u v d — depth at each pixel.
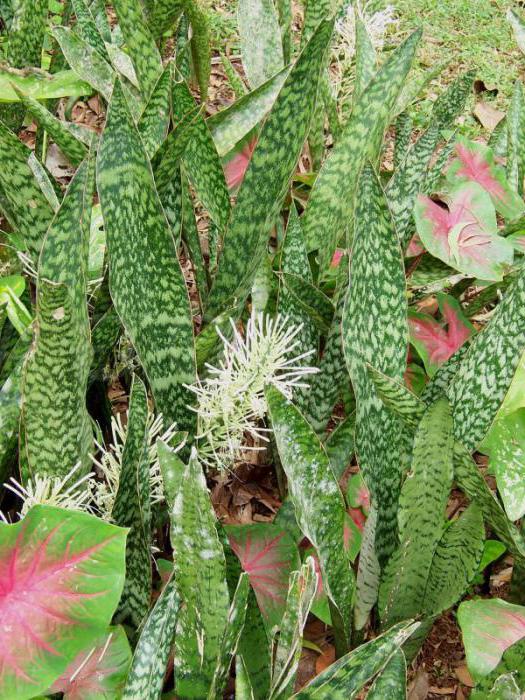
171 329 0.74
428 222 1.05
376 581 0.78
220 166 0.99
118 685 0.62
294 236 0.92
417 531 0.70
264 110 1.09
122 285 0.73
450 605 0.73
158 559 0.83
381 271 0.77
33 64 1.22
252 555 0.81
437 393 0.88
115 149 0.68
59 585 0.55
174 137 0.78
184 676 0.59
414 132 2.00
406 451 0.77
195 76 1.81
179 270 0.72
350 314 0.77
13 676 0.51
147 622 0.58
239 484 1.09
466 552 0.72
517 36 1.45
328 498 0.68
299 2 2.35
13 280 0.90
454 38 2.38
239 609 0.55
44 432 0.69
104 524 0.56
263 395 0.73
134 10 1.05
